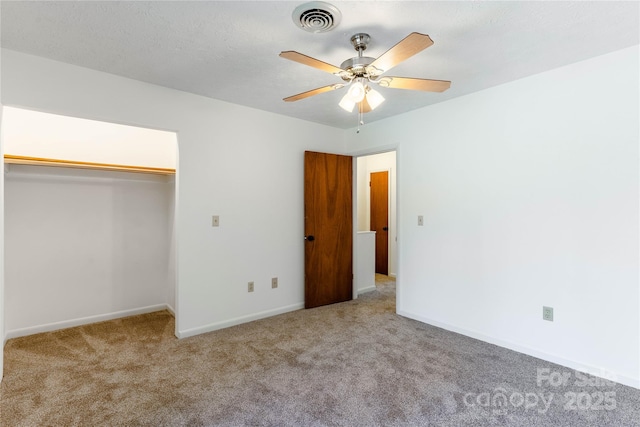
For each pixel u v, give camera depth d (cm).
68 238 340
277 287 383
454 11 182
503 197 290
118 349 286
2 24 197
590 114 242
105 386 226
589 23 194
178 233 313
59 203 335
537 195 270
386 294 475
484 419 191
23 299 317
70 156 335
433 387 224
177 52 233
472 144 310
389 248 616
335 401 208
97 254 358
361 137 423
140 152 373
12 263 311
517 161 281
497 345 293
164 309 402
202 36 211
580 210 248
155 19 192
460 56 236
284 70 263
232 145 344
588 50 229
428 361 262
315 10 180
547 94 263
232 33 207
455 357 270
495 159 295
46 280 328
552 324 262
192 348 288
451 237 328
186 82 288
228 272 343
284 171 387
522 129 278
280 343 299
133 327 341
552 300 262
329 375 241
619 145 231
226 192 341
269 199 375
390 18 188
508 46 222
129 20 193
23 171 316
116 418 192
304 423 188
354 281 454
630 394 216
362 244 484
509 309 286
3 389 222
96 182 356
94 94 264
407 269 370
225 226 341
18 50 232
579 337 249
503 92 289
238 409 201
